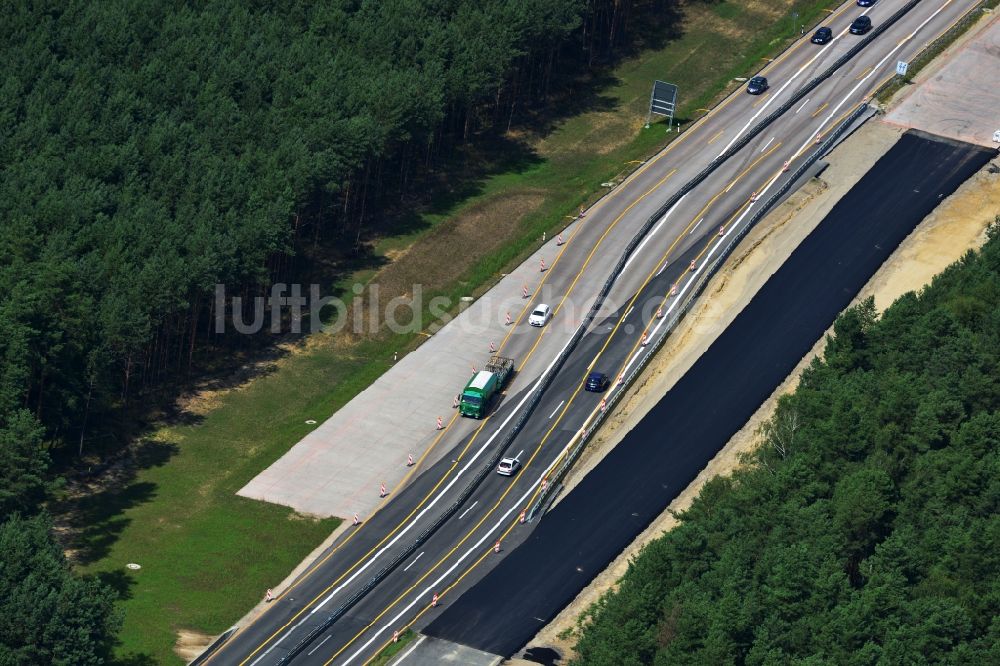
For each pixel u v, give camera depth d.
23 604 186.12
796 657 181.38
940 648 183.12
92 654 189.75
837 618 184.25
